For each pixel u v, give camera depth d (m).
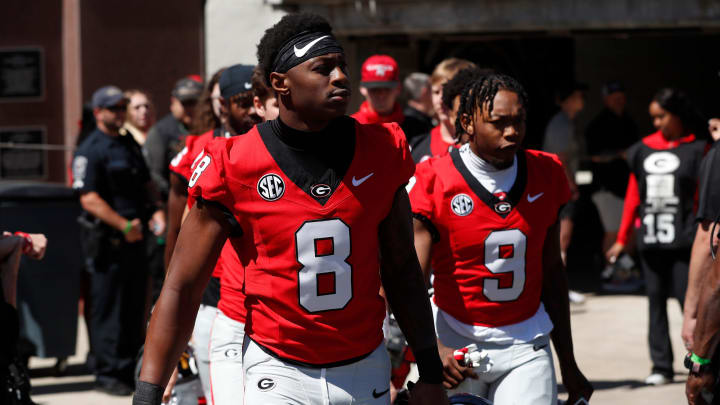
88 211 26.55
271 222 10.09
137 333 27.11
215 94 18.88
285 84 9.95
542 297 15.27
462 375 14.48
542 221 14.57
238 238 10.45
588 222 41.94
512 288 14.58
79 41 39.75
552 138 36.19
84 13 39.75
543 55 60.38
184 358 17.45
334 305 10.28
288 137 10.05
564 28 36.47
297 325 10.30
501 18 35.88
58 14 40.28
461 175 14.47
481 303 14.61
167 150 29.83
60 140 40.59
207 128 19.73
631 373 27.78
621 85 40.81
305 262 10.13
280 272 10.20
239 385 14.72
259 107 15.72
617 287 41.38
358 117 24.48
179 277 10.36
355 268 10.27
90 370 28.66
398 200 10.54
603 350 30.58
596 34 40.50
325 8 36.84
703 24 35.34
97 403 25.75
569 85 36.88
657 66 76.25
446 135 20.77
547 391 14.54
